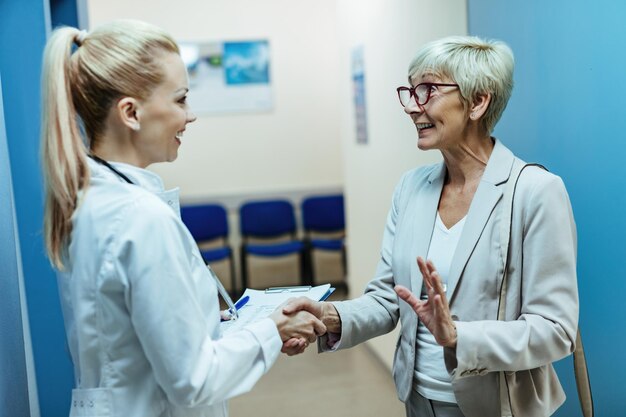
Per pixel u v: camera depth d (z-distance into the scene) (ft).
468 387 4.50
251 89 19.06
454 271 4.53
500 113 4.68
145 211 3.37
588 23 5.60
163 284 3.32
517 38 6.82
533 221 4.30
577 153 5.93
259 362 3.78
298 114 19.35
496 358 4.12
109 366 3.52
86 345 3.51
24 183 6.95
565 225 4.30
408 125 10.19
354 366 13.03
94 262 3.41
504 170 4.51
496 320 4.41
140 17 18.37
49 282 7.13
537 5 6.36
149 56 3.54
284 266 19.34
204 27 18.67
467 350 4.07
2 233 4.72
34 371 7.21
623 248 5.41
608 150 5.48
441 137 4.61
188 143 19.04
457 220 4.76
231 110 19.08
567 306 4.24
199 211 18.37
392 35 10.80
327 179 19.70
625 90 5.19
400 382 5.06
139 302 3.31
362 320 5.13
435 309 3.96
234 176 19.34
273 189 19.42
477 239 4.47
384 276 5.41
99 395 3.51
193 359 3.35
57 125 3.42
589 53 5.62
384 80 11.38
